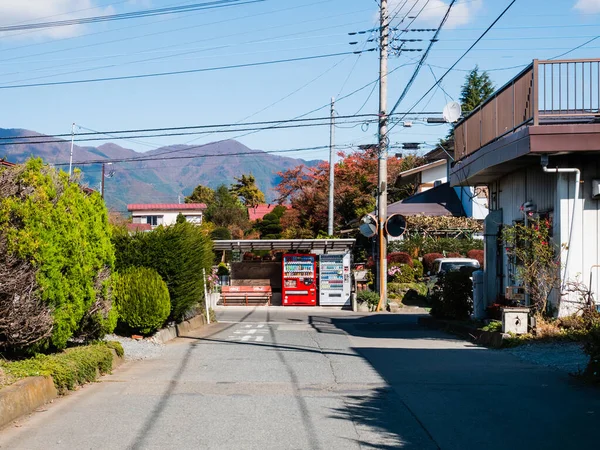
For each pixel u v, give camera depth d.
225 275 35.31
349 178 48.34
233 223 67.12
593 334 9.12
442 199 41.25
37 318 8.07
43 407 7.58
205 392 8.59
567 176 13.06
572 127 12.11
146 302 14.05
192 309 19.55
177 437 6.36
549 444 6.14
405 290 31.25
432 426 6.82
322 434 6.50
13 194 8.22
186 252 16.19
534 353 11.73
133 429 6.64
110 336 14.23
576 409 7.49
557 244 13.16
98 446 6.04
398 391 8.66
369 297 29.00
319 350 13.36
